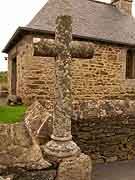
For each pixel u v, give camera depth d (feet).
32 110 17.99
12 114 20.07
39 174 11.92
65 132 13.17
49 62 28.58
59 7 34.86
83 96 31.09
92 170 15.23
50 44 13.23
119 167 15.89
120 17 42.04
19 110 22.41
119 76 34.32
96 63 31.99
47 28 28.84
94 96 32.04
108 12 41.55
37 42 13.02
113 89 33.81
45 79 28.45
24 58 29.37
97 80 32.19
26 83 28.25
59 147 12.82
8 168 11.57
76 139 16.10
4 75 71.51
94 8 40.45
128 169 15.53
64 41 13.37
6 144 12.16
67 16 13.46
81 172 12.78
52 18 31.73
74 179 12.59
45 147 13.33
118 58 34.14
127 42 33.91
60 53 13.29
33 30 27.35
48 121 15.34
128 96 35.45
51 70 28.71
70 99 13.43
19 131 12.92
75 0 38.86
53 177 12.18
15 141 12.41
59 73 13.30
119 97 34.45
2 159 11.67
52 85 28.78
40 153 12.52
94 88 31.99
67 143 13.06
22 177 11.67
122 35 35.86
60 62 13.30
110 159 17.12
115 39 33.37
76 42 13.93
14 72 39.63
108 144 17.08
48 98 28.60
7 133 12.60
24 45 29.66
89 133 16.47
